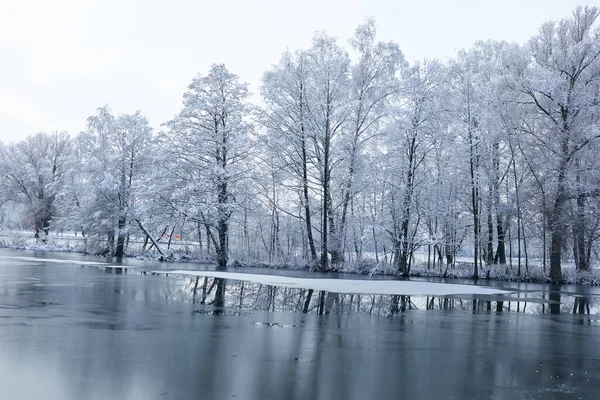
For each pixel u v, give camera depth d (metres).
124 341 9.90
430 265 36.50
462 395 7.22
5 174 61.16
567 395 7.42
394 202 33.00
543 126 32.28
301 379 7.69
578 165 30.94
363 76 34.81
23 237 54.44
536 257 45.22
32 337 9.95
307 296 18.72
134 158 42.16
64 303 14.62
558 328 13.72
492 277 32.56
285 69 35.31
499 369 8.84
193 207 33.94
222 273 27.73
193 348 9.49
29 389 6.74
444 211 33.56
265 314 14.15
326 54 34.81
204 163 36.41
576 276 31.31
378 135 34.44
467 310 16.81
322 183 35.12
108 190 40.38
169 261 37.62
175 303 15.55
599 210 30.09
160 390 6.89
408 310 16.20
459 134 32.62
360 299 18.48
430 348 10.41
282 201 38.97
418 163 31.84
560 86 30.78
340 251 34.62
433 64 32.03
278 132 35.59
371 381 7.74
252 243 42.47
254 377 7.69
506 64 36.16
